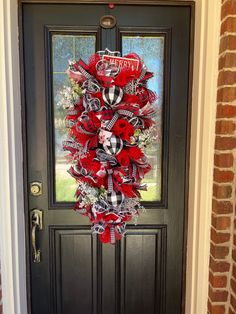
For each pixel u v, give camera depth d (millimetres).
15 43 1460
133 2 1521
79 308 1708
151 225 1671
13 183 1458
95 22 1540
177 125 1610
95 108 1289
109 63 1316
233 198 1427
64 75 1568
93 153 1315
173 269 1706
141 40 1565
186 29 1561
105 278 1697
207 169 1476
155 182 1653
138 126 1339
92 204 1363
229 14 1328
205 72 1429
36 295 1683
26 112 1573
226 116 1383
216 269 1471
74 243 1665
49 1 1506
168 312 1731
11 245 1467
